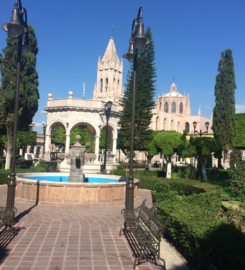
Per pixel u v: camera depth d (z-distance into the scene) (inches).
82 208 449.7
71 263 228.2
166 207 328.2
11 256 238.8
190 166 972.6
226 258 186.5
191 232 234.2
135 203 529.0
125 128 1578.5
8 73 879.1
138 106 1553.9
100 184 470.9
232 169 423.5
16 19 317.7
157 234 234.2
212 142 874.1
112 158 1341.0
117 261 235.9
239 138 1392.7
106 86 3614.7
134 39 337.7
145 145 1519.4
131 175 341.1
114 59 3619.6
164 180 694.5
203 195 418.6
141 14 341.7
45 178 687.1
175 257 249.1
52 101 1278.3
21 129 950.4
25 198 481.7
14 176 333.7
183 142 842.2
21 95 874.8
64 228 329.4
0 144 1214.9
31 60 906.7
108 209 449.7
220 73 1464.1
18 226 331.9
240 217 306.5
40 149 2765.7
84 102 1240.8
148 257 247.4
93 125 1253.7
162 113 3491.6
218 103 1446.9
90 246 270.2
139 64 1578.5
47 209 431.2
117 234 312.0
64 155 587.2
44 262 228.2
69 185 463.2
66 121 1229.1
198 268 194.9
